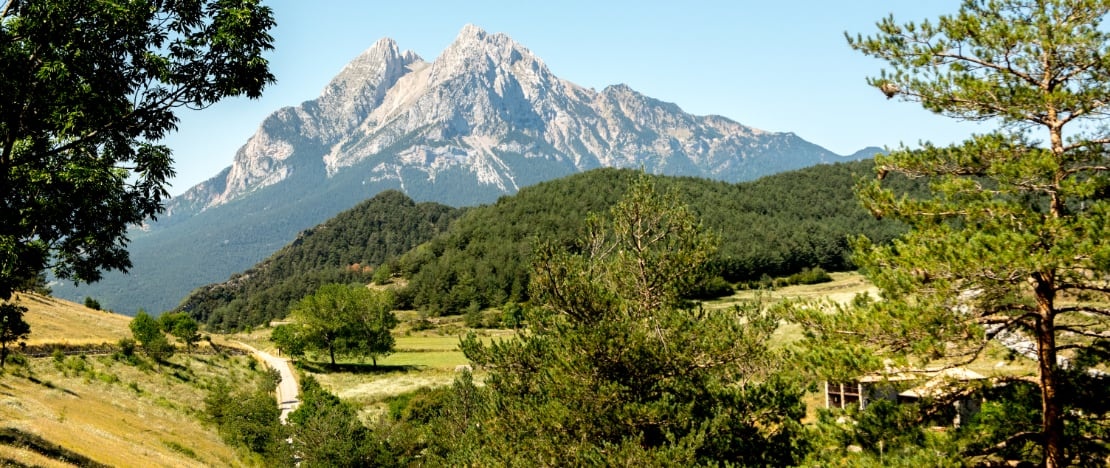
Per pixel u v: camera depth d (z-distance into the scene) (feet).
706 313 70.64
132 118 58.29
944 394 50.06
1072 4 46.52
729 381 69.62
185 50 56.39
